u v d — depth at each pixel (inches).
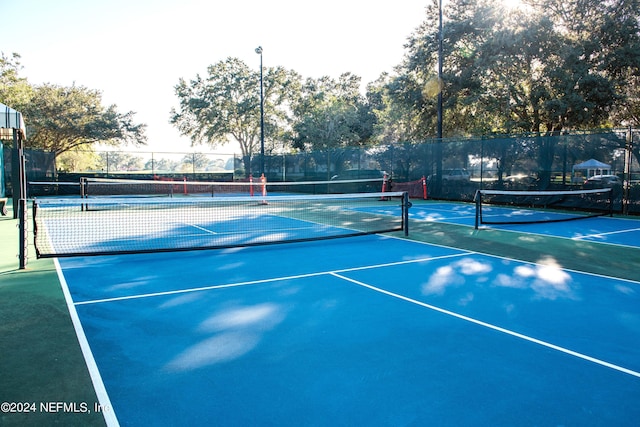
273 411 119.3
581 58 861.8
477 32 952.3
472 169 805.2
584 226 506.0
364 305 212.7
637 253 346.6
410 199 900.6
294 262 311.4
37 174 1024.2
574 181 668.1
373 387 132.4
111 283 252.4
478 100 959.0
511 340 169.3
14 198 550.0
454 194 835.4
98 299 221.1
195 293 232.7
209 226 492.1
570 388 132.4
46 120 1413.6
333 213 638.5
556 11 890.1
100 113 1547.7
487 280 261.9
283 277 267.9
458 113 1096.2
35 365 146.8
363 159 991.0
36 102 1437.0
